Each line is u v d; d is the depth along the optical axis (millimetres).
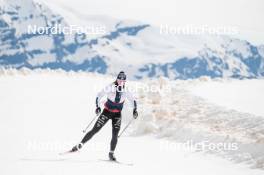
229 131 16266
